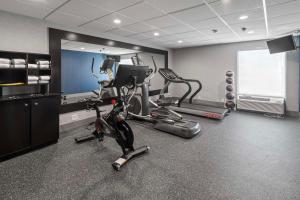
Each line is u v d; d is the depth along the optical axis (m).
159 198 1.80
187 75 7.39
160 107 4.52
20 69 3.02
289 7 2.88
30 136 2.87
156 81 7.93
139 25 3.92
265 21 3.63
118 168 2.30
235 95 6.20
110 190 1.93
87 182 2.07
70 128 4.11
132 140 2.67
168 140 3.42
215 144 3.23
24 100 2.76
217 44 6.43
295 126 4.30
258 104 5.57
